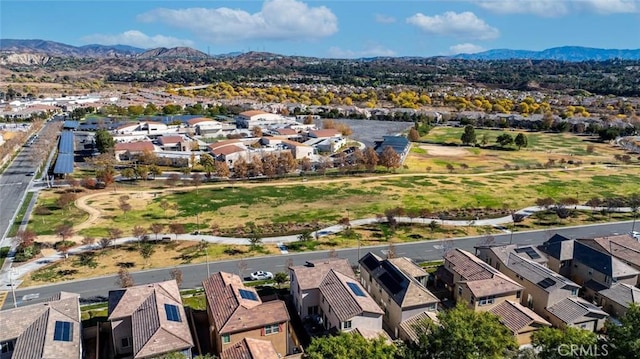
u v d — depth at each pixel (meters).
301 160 136.00
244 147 143.25
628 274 61.22
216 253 73.94
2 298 59.16
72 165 121.81
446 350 34.72
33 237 75.12
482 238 82.12
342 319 47.66
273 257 73.00
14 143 146.38
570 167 137.00
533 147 168.25
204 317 55.12
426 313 51.59
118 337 47.41
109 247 75.12
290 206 97.56
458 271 60.66
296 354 47.31
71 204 95.81
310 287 54.56
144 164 131.88
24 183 110.38
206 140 169.25
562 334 36.91
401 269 59.84
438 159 146.38
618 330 32.84
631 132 191.88
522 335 49.50
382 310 51.94
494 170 132.62
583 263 64.88
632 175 127.44
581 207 100.00
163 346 41.78
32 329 44.34
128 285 58.59
